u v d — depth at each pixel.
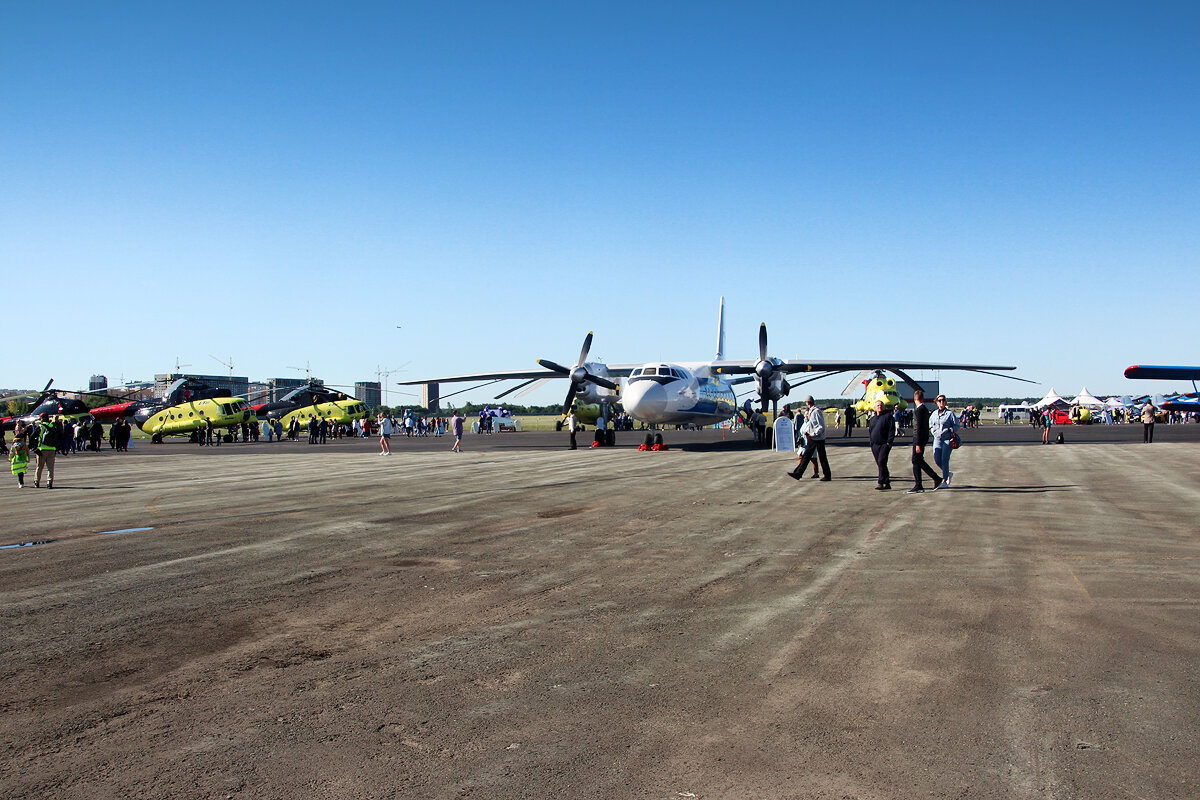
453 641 5.77
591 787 3.52
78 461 29.89
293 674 5.07
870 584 7.46
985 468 20.45
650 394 28.38
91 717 4.36
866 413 43.88
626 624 6.17
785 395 33.44
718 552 9.19
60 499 15.54
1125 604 6.63
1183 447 29.52
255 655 5.47
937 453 15.71
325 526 11.41
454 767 3.73
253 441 55.84
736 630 5.97
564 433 61.41
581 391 32.44
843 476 18.77
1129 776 3.57
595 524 11.45
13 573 8.25
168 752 3.92
